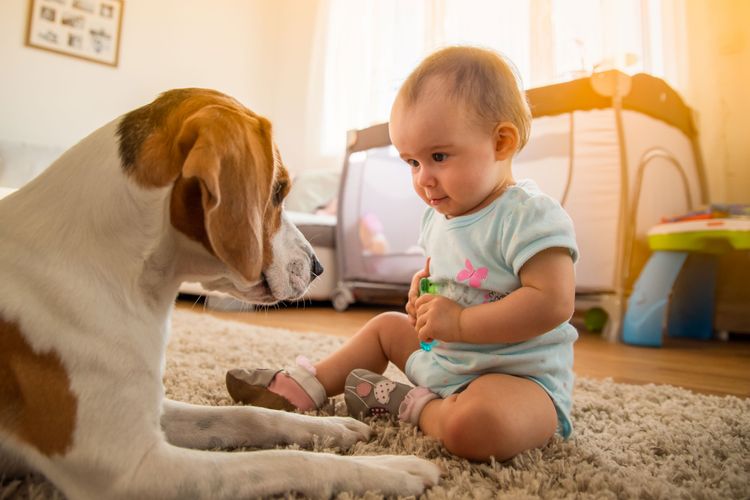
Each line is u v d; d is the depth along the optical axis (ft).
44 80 12.91
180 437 2.62
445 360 3.02
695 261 8.23
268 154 2.51
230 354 5.00
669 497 2.20
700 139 9.28
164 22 14.74
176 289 2.58
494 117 2.85
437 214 3.43
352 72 14.70
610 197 7.30
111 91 13.89
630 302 7.18
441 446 2.67
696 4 9.30
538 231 2.73
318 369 3.51
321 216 11.87
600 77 7.28
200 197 2.39
